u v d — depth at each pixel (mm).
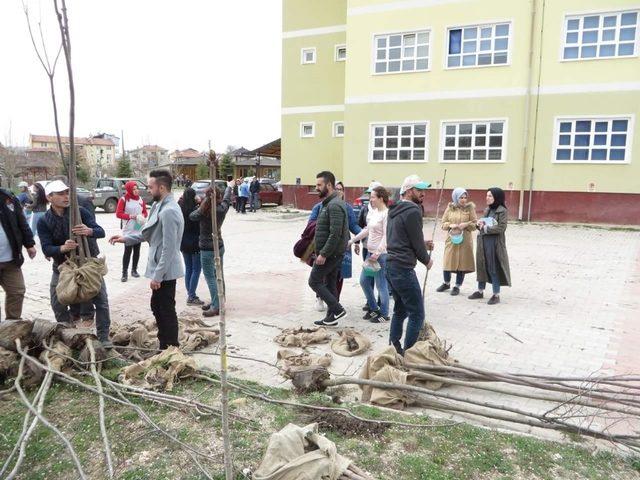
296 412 3781
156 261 4773
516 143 18609
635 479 3027
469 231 7777
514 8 18203
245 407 3867
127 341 5340
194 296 7176
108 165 67938
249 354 5219
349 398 4137
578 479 3008
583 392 3842
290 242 14305
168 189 4750
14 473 2883
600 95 17266
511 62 18422
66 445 3145
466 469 3090
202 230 6449
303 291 8219
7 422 3701
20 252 5430
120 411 3816
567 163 17859
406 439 3404
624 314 6852
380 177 21266
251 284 8734
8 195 5316
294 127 26188
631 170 17047
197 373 4441
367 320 6559
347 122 21656
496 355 5246
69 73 4273
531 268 10102
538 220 18453
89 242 5723
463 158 19656
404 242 4590
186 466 3139
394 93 20641
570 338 5824
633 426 3684
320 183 5910
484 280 7484
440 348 4586
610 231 16156
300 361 4793
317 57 25250
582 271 9805
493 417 3680
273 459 2885
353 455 3221
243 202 24047
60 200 5215
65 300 4656
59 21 4105
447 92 19656
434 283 8859
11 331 4500
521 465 3139
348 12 21203
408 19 20109
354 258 11750
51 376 4055
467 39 19219
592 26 17266
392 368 4109
